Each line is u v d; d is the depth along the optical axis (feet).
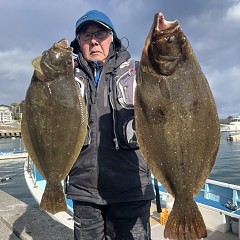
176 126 2.53
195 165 2.55
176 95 2.51
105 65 3.16
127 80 3.13
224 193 9.30
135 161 3.05
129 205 3.11
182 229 2.47
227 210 7.97
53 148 2.77
